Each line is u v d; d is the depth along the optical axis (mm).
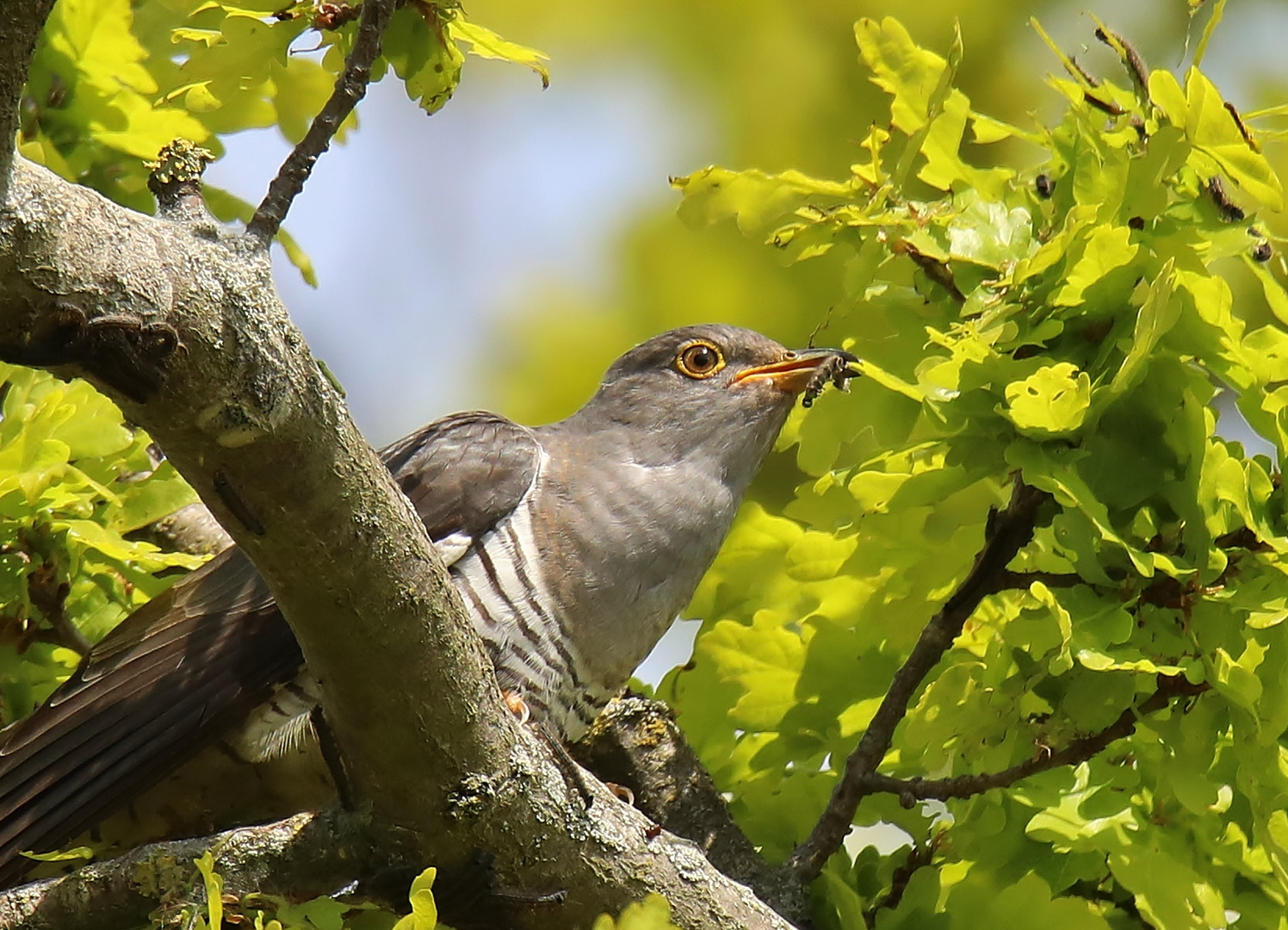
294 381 5883
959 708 8031
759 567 9594
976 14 13336
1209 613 7457
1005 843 8227
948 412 7895
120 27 9266
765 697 9141
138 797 8359
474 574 8984
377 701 6715
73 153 9555
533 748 7227
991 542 8086
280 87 8938
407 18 7434
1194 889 7586
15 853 8031
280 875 7133
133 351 5574
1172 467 7727
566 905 7391
